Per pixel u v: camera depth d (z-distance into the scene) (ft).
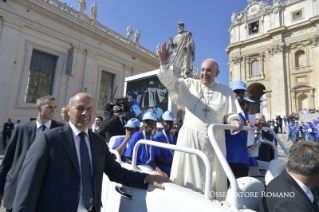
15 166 6.99
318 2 77.20
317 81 72.38
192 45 23.50
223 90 6.27
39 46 41.83
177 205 4.21
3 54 36.24
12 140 7.50
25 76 39.34
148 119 9.08
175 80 6.32
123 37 60.85
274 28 82.48
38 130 7.78
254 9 95.25
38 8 40.98
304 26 77.51
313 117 47.55
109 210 6.26
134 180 5.25
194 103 6.06
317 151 3.95
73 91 46.70
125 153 8.32
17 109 38.06
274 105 81.05
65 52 46.21
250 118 7.27
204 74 6.19
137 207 5.15
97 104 52.26
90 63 50.83
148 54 68.33
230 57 99.81
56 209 4.08
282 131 56.90
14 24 37.88
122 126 14.08
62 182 4.25
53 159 4.26
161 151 9.00
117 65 58.44
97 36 52.34
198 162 5.47
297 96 77.00
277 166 5.67
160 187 4.79
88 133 5.26
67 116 11.89
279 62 81.46
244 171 6.64
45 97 8.09
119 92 58.18
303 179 3.94
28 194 3.88
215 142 4.25
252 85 91.20
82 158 4.73
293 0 82.99
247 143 6.88
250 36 94.58
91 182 4.75
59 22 44.86
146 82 19.24
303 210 3.43
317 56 73.61
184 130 6.00
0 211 10.90
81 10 50.03
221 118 5.98
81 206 4.47
